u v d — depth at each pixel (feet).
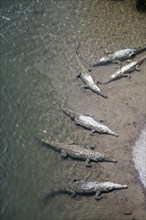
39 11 97.14
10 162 69.15
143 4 104.53
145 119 80.48
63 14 98.12
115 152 74.02
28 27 93.04
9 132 73.05
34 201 64.85
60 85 83.25
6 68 83.30
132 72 88.33
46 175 68.69
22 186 66.44
